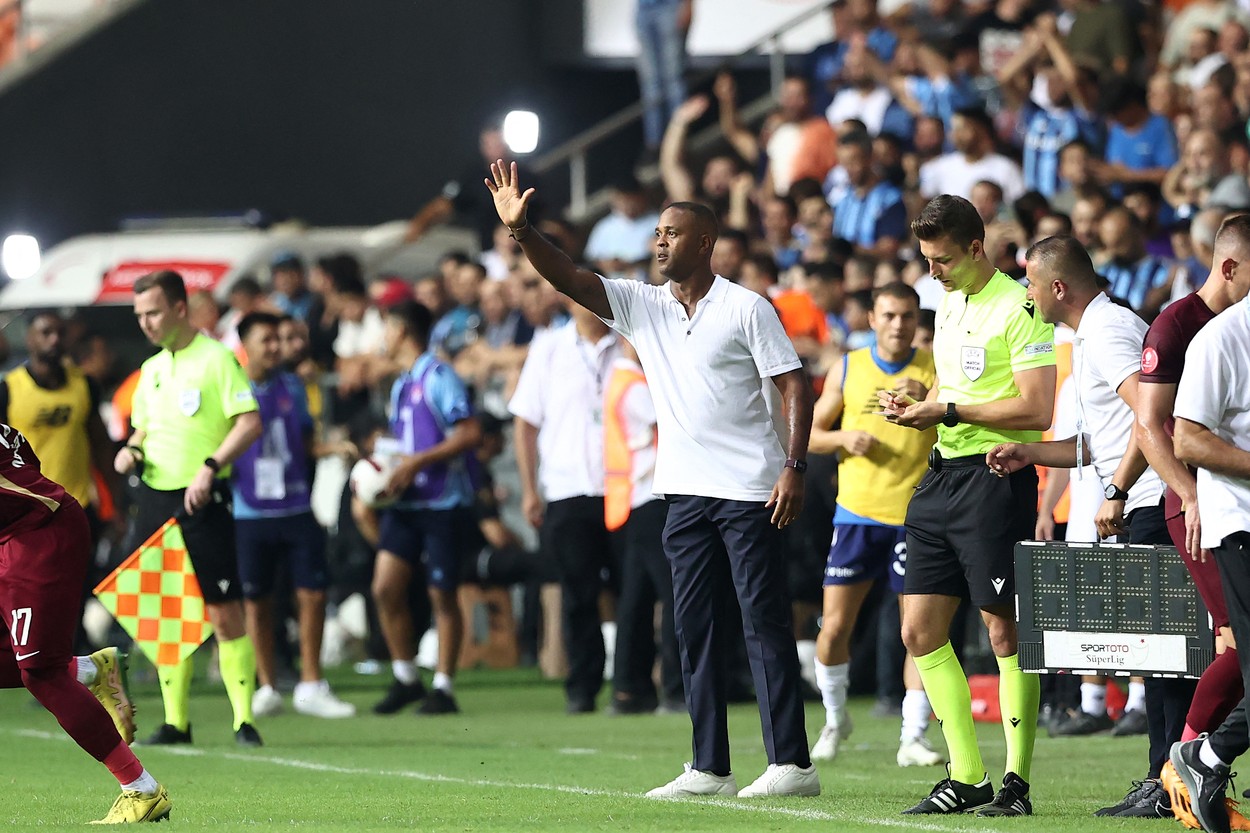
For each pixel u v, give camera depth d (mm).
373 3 88938
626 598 43969
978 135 57594
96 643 57188
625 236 64125
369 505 44094
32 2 84750
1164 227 51125
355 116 88500
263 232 70562
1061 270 24891
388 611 44469
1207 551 22609
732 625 46531
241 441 35500
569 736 38531
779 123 66750
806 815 24547
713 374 26562
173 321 36000
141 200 83125
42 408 44875
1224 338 21938
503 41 90000
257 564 43812
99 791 28984
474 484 53000
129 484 52000
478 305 62844
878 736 37969
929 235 25469
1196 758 22469
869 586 33781
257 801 27125
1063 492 34594
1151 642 23531
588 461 44656
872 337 45188
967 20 69562
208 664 60875
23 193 79812
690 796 26844
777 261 57844
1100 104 60125
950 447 25578
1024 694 24969
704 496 26562
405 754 34750
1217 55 60656
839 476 34031
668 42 76000
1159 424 23031
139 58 83000
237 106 85500
